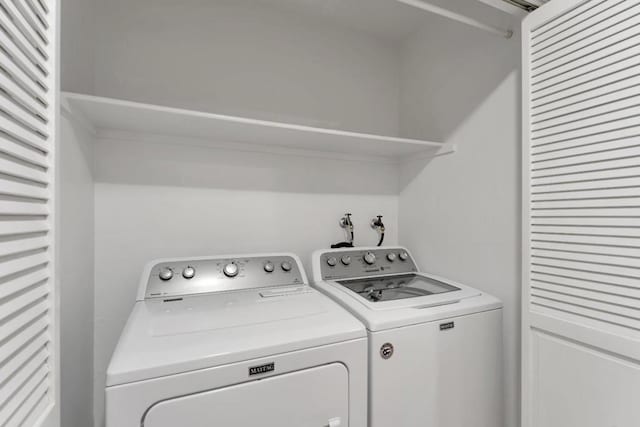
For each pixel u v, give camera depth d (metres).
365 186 2.18
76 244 1.23
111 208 1.52
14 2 0.55
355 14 1.98
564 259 1.06
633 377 0.89
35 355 0.62
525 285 1.20
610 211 0.93
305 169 1.99
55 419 0.68
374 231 2.21
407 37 2.24
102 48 1.51
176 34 1.67
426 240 2.02
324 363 1.00
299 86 1.99
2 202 0.50
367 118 2.22
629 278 0.89
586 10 1.00
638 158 0.87
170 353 0.84
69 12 1.20
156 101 1.62
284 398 0.94
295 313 1.15
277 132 1.58
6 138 0.54
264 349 0.91
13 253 0.54
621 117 0.91
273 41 1.91
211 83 1.74
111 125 1.45
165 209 1.63
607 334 0.94
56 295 0.70
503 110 1.54
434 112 1.98
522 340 1.21
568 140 1.05
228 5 1.79
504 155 1.53
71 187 1.18
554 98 1.10
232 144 1.76
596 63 0.97
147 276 1.34
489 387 1.36
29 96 0.60
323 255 1.72
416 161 2.12
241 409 0.88
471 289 1.51
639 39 0.87
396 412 1.13
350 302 1.28
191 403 0.82
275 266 1.57
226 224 1.77
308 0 1.84
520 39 1.46
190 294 1.35
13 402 0.53
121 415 0.76
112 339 1.52
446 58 1.90
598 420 0.97
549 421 1.11
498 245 1.55
